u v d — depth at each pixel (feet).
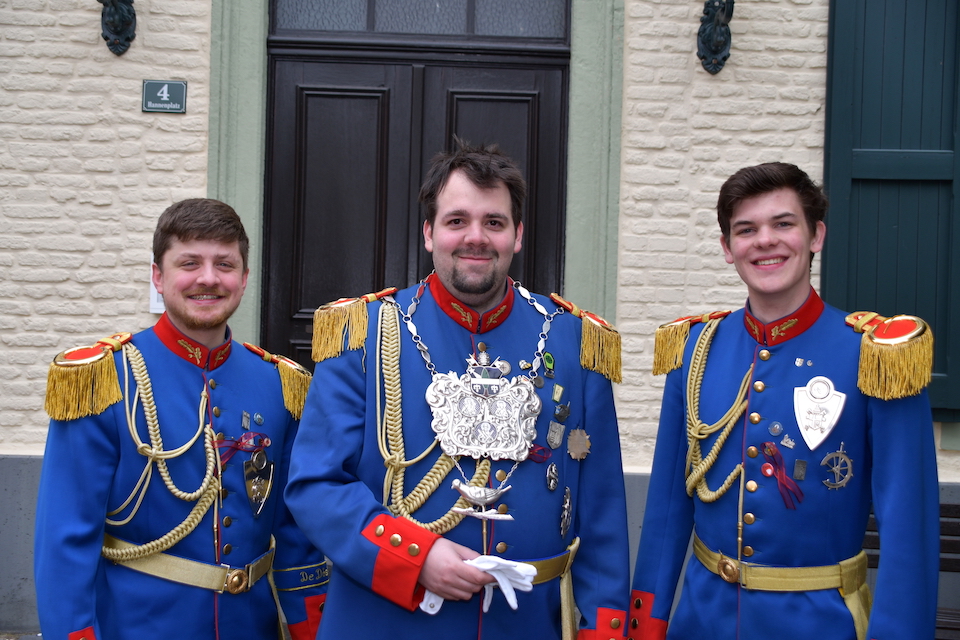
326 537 4.97
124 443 5.33
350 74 11.90
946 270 11.09
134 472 5.33
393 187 11.90
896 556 5.04
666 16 11.41
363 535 4.86
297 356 11.80
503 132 11.98
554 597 5.34
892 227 11.15
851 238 11.18
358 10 11.91
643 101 11.41
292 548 6.08
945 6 11.09
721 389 5.92
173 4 11.13
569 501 5.44
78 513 5.12
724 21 11.12
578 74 11.50
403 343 5.41
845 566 5.35
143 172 11.14
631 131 11.41
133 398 5.44
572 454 5.46
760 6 11.37
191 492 5.42
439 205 5.27
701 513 5.95
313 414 5.32
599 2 11.46
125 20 10.94
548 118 11.96
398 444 5.15
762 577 5.41
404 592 4.75
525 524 5.13
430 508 5.08
